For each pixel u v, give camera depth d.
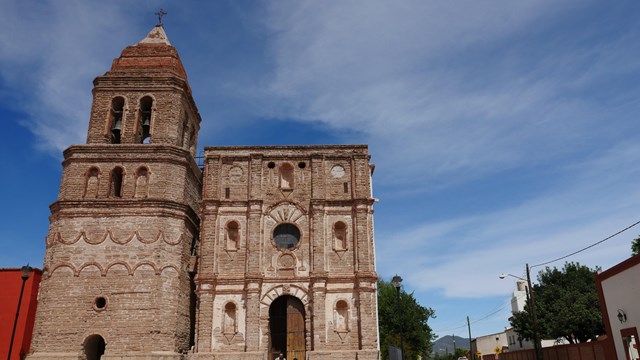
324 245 40.75
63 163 42.03
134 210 40.00
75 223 39.50
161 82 44.75
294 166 43.38
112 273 38.41
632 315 26.94
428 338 77.12
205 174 42.59
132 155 41.88
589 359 40.88
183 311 39.88
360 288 39.38
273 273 40.41
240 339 38.47
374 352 37.78
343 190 42.78
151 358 36.34
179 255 40.00
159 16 52.09
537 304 61.97
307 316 39.28
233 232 42.06
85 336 36.88
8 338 38.25
